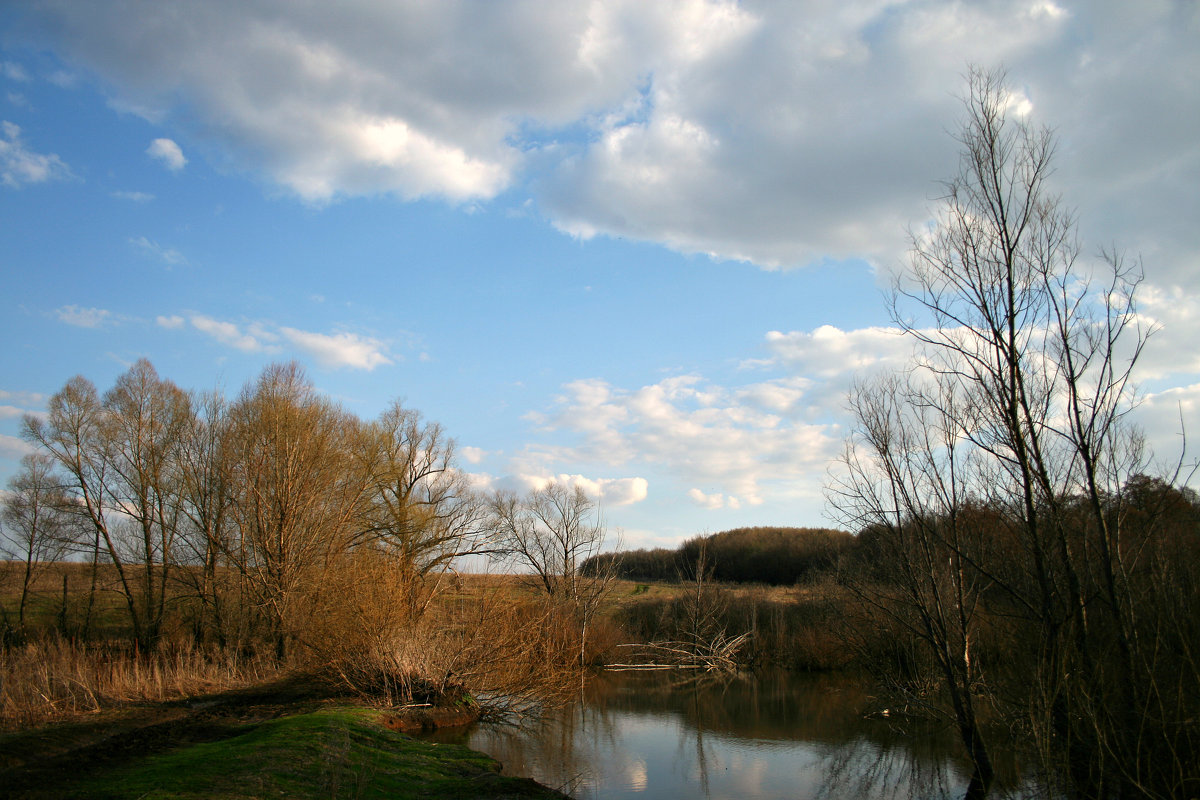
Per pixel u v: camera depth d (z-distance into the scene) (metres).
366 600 21.27
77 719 16.52
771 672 34.56
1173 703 9.52
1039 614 11.65
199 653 24.42
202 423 33.16
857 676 32.47
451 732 19.11
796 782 15.75
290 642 25.78
